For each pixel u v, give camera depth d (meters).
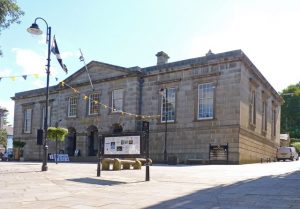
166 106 33.81
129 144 14.11
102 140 14.96
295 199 8.15
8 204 7.91
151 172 16.75
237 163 28.75
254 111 33.75
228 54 30.38
